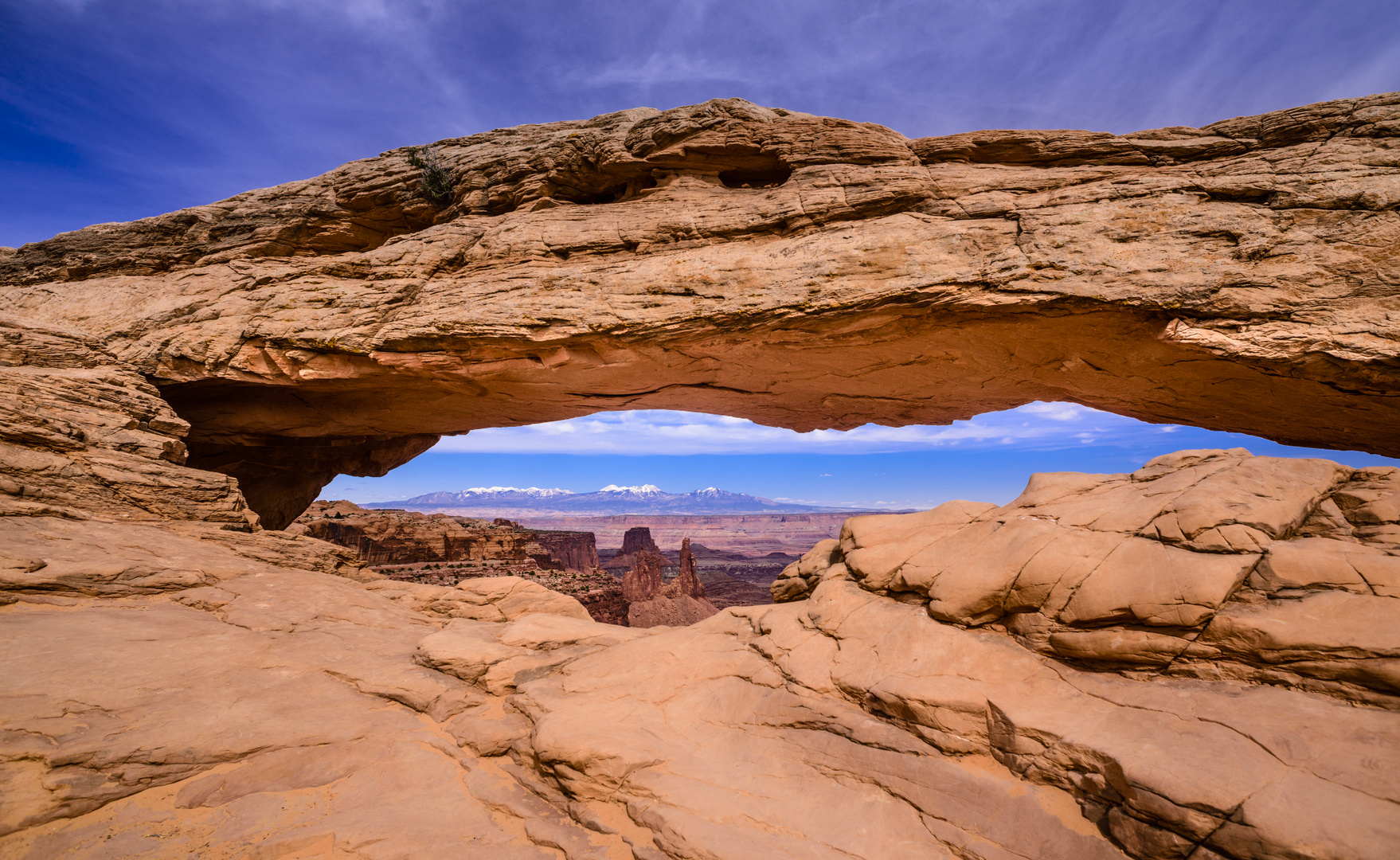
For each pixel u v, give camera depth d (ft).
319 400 78.79
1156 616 21.88
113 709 26.40
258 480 90.94
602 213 63.72
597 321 57.16
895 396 69.15
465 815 22.33
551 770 23.98
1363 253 43.55
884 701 24.09
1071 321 49.80
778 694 27.14
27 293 72.54
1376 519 22.35
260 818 21.49
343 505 239.91
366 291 64.49
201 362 65.51
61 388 53.78
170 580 41.32
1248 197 48.03
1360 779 15.94
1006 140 56.54
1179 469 27.78
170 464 55.93
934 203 55.11
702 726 26.76
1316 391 47.16
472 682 33.45
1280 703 18.89
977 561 27.37
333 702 30.35
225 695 29.27
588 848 20.21
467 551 230.89
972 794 19.93
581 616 52.34
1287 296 44.01
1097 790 18.49
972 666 24.23
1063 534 25.81
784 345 57.67
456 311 59.93
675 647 33.96
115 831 20.34
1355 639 18.81
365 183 73.87
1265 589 21.20
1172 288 45.85
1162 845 16.42
